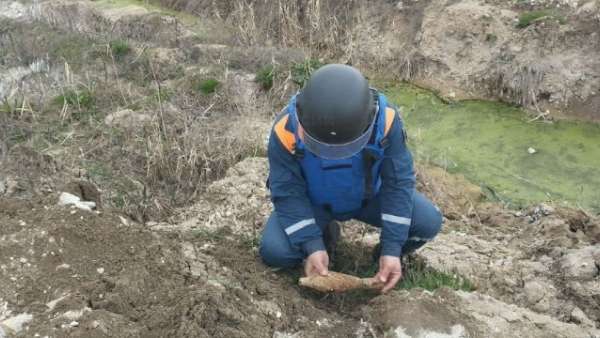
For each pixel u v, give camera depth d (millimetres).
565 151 4898
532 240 3789
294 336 2717
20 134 4695
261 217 3764
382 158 2795
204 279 2902
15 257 2781
